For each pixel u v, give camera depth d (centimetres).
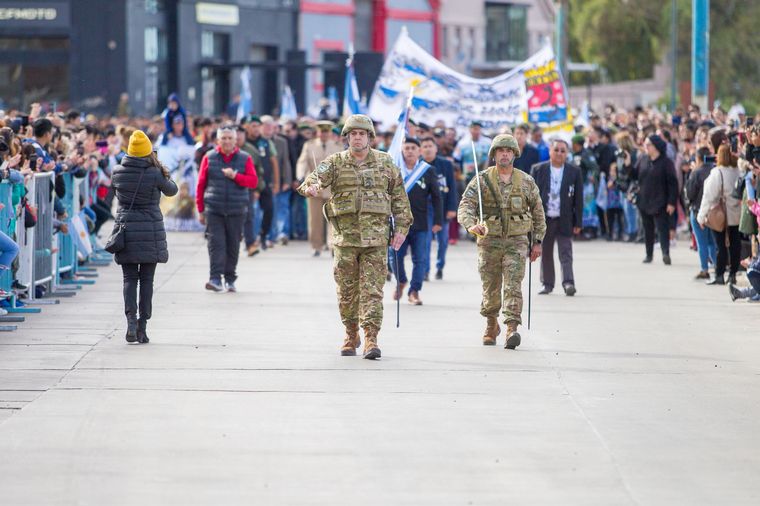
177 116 5897
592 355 2680
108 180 4594
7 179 3006
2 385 2323
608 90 15150
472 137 5406
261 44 13762
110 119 8062
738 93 14175
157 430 1991
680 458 1845
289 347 2756
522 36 18275
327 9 14688
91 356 2622
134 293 2794
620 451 1881
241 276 4191
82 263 4394
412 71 5472
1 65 12019
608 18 15462
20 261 3325
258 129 5134
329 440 1933
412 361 2589
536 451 1878
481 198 2733
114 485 1702
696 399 2245
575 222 3719
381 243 2586
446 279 4141
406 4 16000
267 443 1914
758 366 2561
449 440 1939
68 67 11962
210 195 3716
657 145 4584
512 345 2742
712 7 14212
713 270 4316
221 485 1702
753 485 1712
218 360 2586
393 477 1742
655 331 3027
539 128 5400
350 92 5944
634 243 5619
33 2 11900
